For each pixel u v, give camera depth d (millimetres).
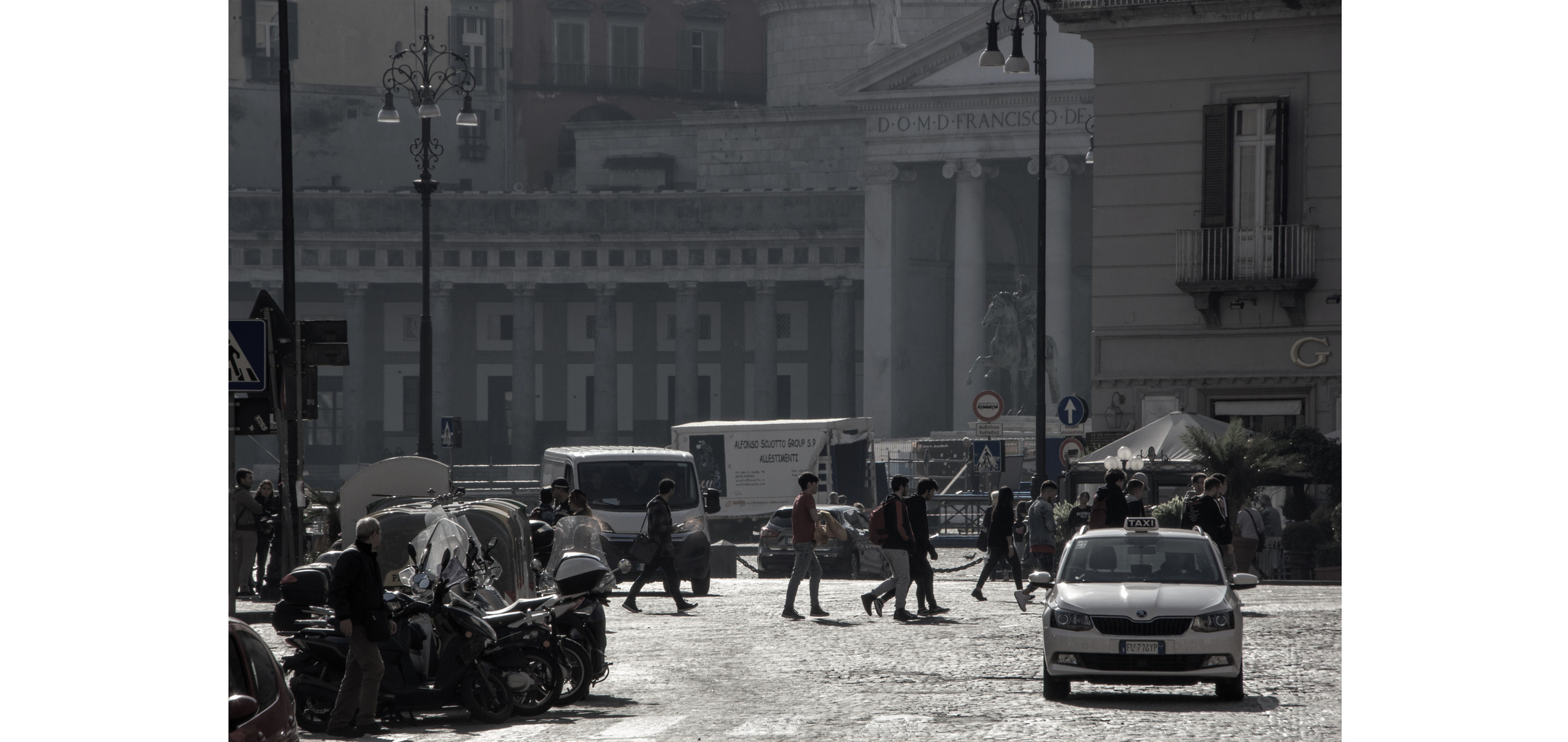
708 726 22125
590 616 26406
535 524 33812
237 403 31594
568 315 168750
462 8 178000
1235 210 58906
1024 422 129500
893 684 27125
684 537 49781
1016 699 25203
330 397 164500
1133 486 43062
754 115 170625
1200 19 58906
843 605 45250
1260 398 58625
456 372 168000
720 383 167125
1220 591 25891
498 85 179875
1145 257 59938
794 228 159625
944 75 149375
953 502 88875
